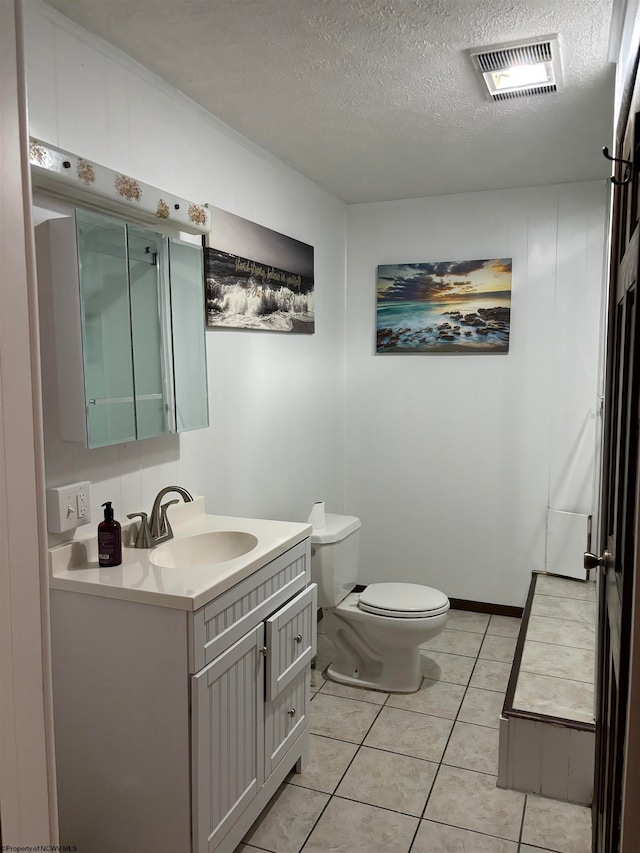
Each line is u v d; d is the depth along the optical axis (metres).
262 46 2.08
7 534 0.71
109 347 1.96
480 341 3.88
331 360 3.97
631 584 0.96
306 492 3.65
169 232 2.41
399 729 2.74
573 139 2.91
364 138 2.90
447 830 2.12
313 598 2.45
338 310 4.05
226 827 1.89
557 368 3.75
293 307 3.37
